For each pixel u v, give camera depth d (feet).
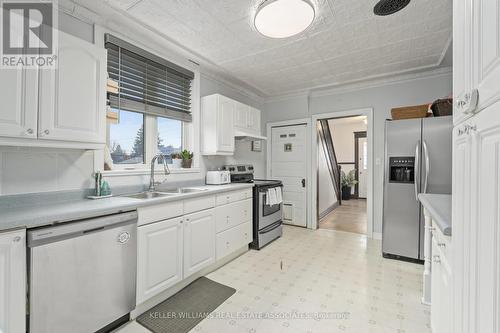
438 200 5.43
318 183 14.48
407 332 5.26
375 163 11.80
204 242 7.77
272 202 11.20
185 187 9.21
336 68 10.40
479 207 2.13
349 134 25.08
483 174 2.05
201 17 6.77
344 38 7.93
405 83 11.18
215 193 8.29
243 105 11.48
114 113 7.20
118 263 5.26
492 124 1.87
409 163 8.94
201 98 10.27
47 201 5.59
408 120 8.92
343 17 6.75
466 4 2.51
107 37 6.80
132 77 7.66
